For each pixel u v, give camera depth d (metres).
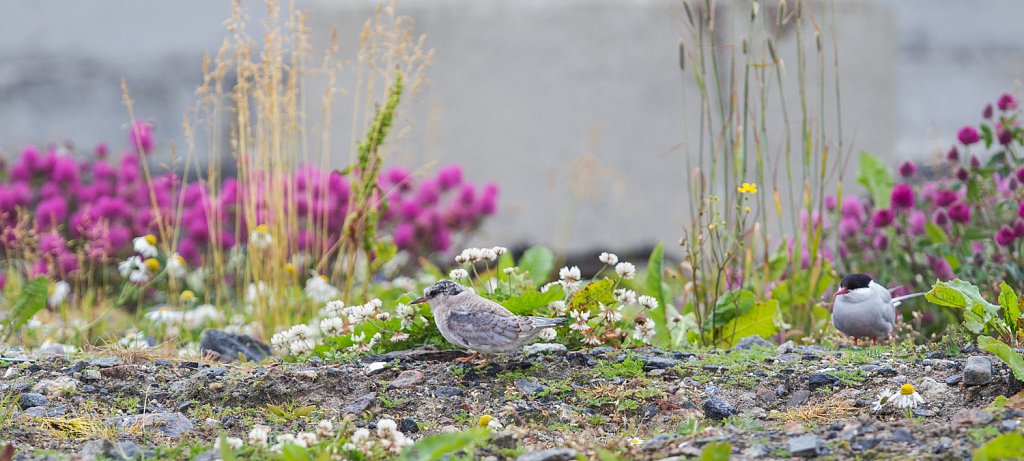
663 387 8.54
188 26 24.91
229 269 14.08
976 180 11.83
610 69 19.34
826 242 12.95
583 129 19.39
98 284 14.07
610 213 19.36
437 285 9.03
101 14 24.86
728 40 18.39
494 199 16.00
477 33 19.28
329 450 6.96
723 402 8.16
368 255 12.48
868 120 19.23
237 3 12.28
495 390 8.61
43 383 8.82
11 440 7.57
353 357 9.48
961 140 11.99
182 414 8.35
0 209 14.27
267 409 8.47
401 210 15.46
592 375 8.80
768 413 8.12
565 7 19.30
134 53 24.66
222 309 13.08
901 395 7.80
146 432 7.88
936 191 12.28
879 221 11.73
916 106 24.78
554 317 9.36
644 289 11.09
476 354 9.19
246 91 12.65
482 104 19.36
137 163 15.46
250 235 12.48
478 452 7.21
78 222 14.01
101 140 23.66
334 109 18.72
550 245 19.30
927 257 11.77
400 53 12.40
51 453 7.36
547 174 19.38
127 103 13.36
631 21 19.30
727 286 11.46
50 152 15.29
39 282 10.94
